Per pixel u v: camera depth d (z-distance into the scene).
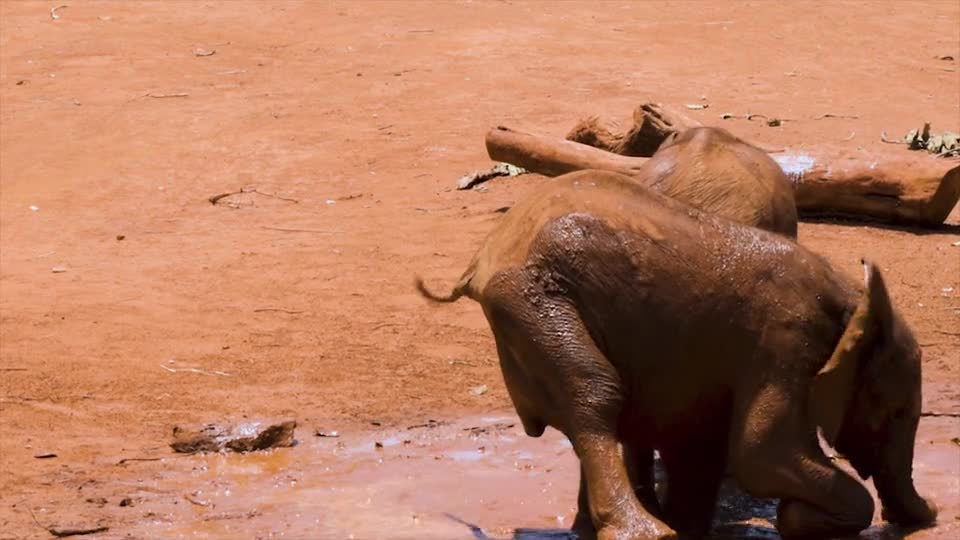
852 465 10.02
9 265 18.14
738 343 9.01
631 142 18.92
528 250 9.03
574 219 9.01
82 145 23.73
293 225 19.80
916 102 26.19
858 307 8.98
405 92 26.81
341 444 12.46
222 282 17.28
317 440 12.57
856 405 9.51
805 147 19.80
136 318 15.98
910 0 35.62
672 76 28.08
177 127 24.58
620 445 10.21
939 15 33.94
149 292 16.94
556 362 8.89
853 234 18.42
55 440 12.53
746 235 9.12
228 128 24.53
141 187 21.72
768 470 9.04
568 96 26.56
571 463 11.95
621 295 8.94
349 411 13.29
